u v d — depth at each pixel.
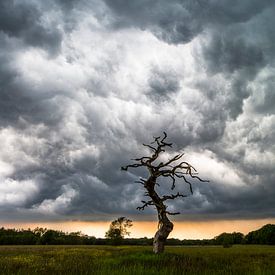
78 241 145.88
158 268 22.98
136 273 20.42
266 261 30.41
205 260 29.58
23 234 152.00
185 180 39.06
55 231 147.75
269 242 132.00
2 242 145.00
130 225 92.94
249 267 23.77
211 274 20.70
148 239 123.31
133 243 122.12
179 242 148.38
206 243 143.00
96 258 32.53
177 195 38.78
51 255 39.69
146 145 38.91
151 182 38.19
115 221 92.06
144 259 29.44
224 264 26.59
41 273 21.11
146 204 39.22
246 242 137.75
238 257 35.38
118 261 28.14
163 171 38.38
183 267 22.92
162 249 38.06
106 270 21.23
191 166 38.97
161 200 38.69
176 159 38.81
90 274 20.34
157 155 38.69
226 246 87.81
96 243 146.62
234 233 140.88
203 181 39.38
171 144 39.06
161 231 38.22
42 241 142.50
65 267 23.58
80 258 33.12
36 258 34.09
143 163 38.47
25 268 23.25
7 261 30.31
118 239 91.12
